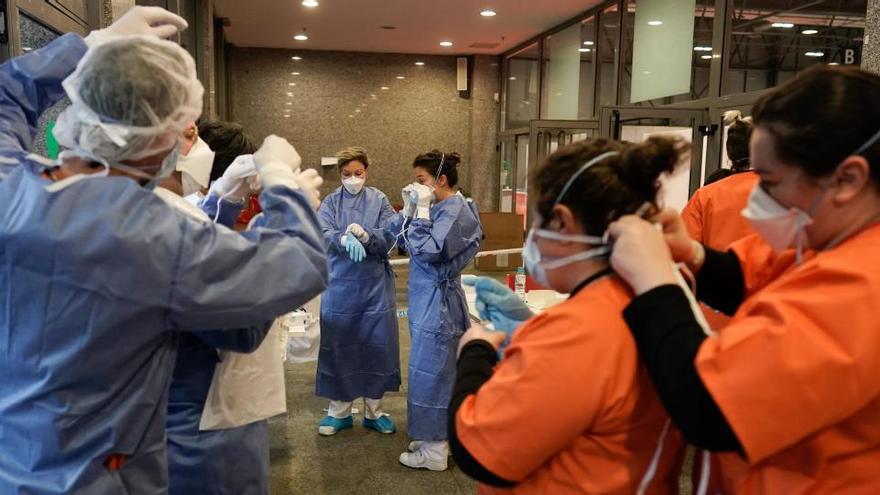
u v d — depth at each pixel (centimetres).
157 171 110
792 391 66
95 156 102
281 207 114
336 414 339
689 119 521
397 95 990
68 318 95
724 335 73
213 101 632
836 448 71
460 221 282
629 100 673
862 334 65
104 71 97
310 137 974
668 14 595
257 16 734
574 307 85
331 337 327
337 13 722
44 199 94
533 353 83
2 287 96
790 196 75
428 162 297
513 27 808
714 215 203
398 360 341
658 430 87
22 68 141
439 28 809
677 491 96
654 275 80
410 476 294
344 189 341
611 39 699
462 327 297
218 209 160
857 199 73
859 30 395
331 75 970
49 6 206
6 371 100
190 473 146
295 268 107
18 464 101
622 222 85
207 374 147
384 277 331
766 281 99
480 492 102
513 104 969
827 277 69
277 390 161
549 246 90
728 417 68
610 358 81
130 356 101
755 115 78
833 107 69
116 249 94
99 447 101
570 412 80
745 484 80
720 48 514
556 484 87
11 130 137
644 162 86
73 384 98
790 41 452
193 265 99
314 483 286
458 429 89
